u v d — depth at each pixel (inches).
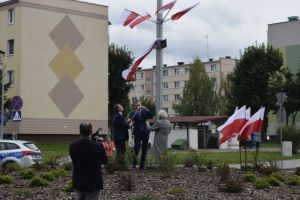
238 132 680.4
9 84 1697.8
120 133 639.1
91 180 309.1
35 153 887.1
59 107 2158.0
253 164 701.3
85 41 2253.9
